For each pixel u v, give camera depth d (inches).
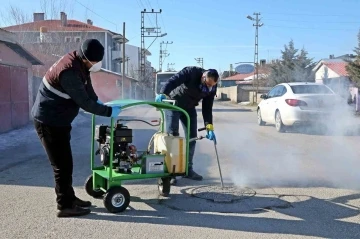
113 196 157.4
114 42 1895.9
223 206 169.0
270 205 170.7
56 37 1179.3
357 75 953.5
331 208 167.2
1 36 453.4
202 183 208.4
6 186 200.8
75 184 205.8
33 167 250.5
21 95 530.9
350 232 140.5
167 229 142.0
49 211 160.9
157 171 172.1
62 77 143.3
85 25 1643.7
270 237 135.5
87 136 420.8
